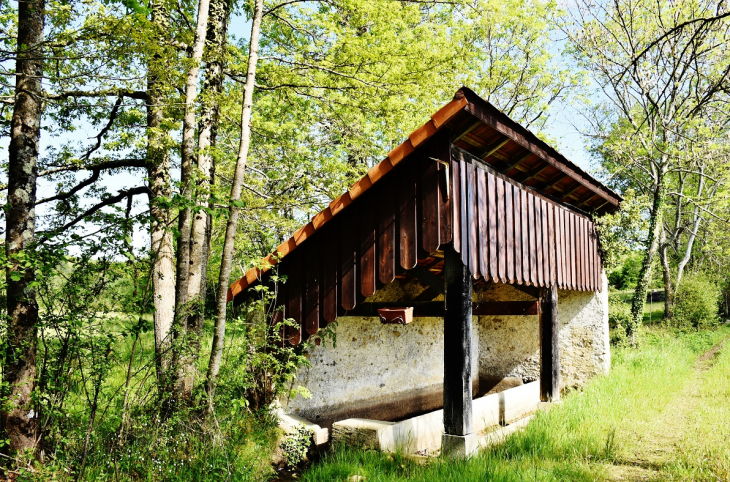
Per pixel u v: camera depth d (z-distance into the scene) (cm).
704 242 2661
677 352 1454
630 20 1606
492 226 663
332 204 643
